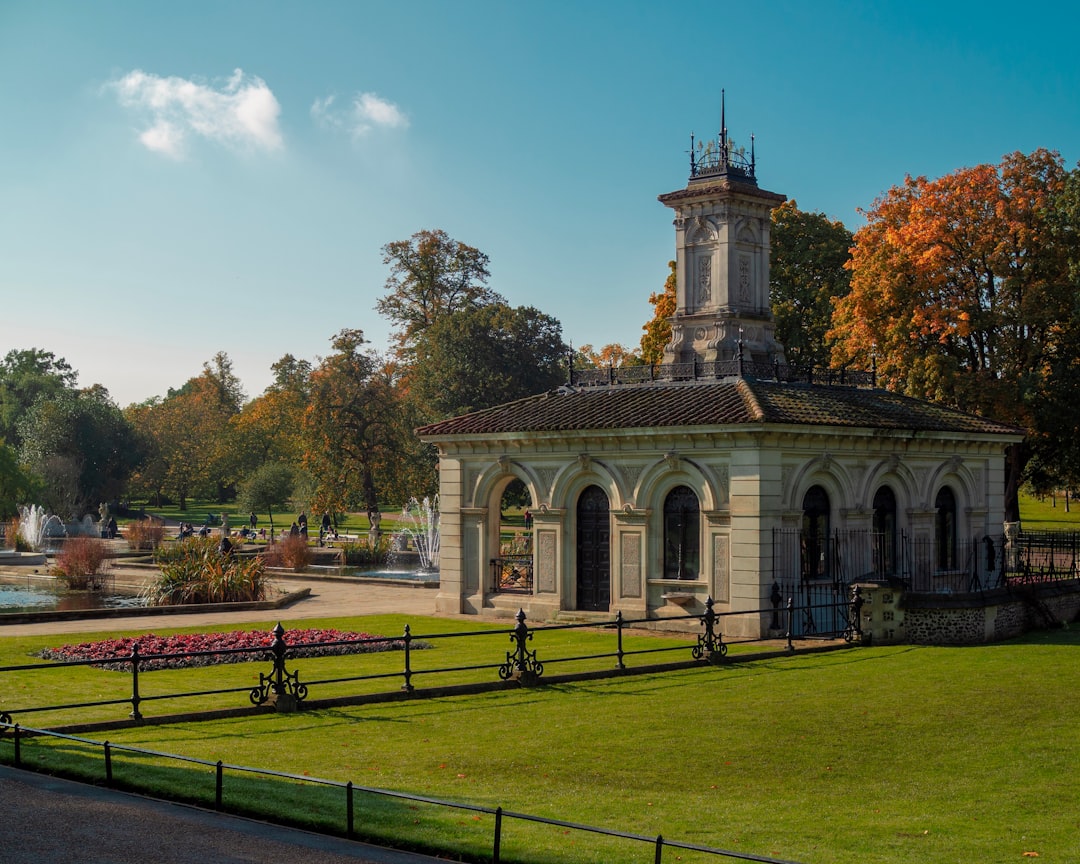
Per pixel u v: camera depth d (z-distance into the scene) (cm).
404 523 9769
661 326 6284
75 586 4466
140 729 1811
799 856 1227
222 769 1423
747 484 3002
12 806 1326
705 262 3700
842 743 1806
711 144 3716
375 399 7125
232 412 14938
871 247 5088
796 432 3033
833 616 3055
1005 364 4812
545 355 7581
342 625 3241
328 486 7075
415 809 1357
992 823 1395
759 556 2973
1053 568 3994
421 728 1866
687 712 2019
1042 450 5100
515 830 1290
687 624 3122
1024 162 4900
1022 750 1783
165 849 1177
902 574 3409
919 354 4816
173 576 3831
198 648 2575
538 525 3469
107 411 10662
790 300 6094
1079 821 1407
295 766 1582
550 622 3391
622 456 3278
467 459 3631
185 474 12750
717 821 1367
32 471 9312
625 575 3275
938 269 4791
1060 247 4691
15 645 2681
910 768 1672
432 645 2809
